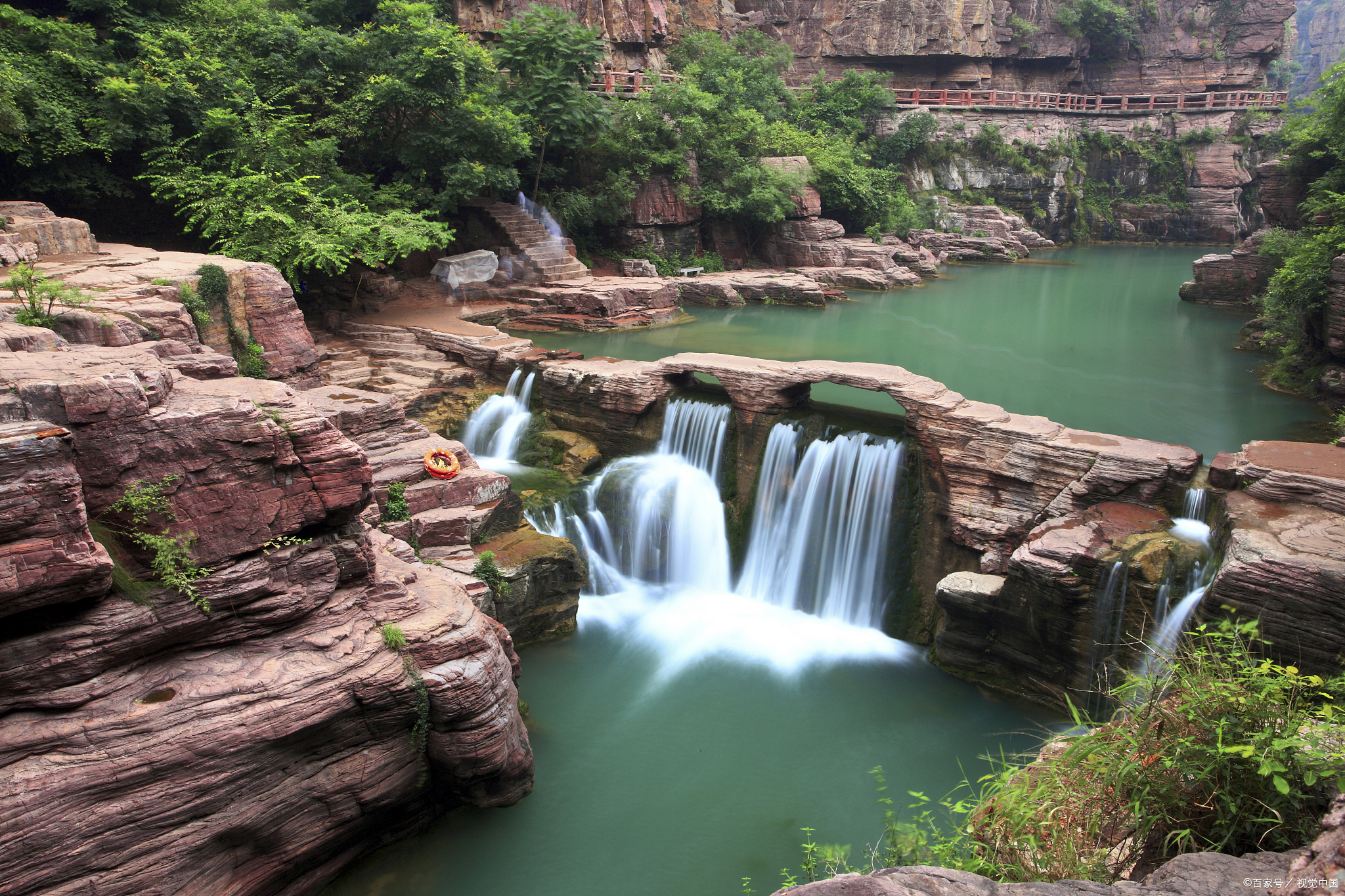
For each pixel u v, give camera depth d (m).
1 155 23.09
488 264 30.08
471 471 15.72
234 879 8.52
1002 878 5.70
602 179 36.44
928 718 13.24
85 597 7.54
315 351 19.39
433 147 28.83
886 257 41.19
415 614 9.83
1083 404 20.92
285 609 8.84
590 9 41.53
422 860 10.01
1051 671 13.22
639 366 19.62
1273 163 30.50
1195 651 6.20
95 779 7.42
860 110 52.00
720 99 40.66
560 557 15.12
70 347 9.82
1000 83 60.28
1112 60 63.22
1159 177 58.62
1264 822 5.24
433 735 9.70
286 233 23.23
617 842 10.56
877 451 16.17
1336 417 19.89
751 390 17.66
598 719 13.06
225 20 28.48
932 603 15.63
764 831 10.86
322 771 8.97
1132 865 5.61
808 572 16.98
